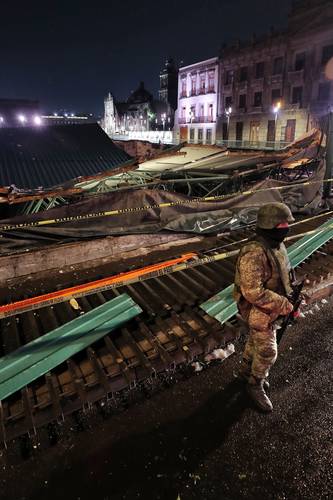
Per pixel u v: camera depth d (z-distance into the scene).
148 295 4.55
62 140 14.52
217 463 2.50
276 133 34.97
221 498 2.27
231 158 12.22
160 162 13.56
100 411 2.96
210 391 3.17
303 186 8.34
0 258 5.34
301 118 32.12
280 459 2.52
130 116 76.25
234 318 4.04
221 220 7.24
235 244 6.44
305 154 9.84
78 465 2.50
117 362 3.29
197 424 2.83
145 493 2.31
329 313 4.43
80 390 2.95
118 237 6.36
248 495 2.28
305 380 3.29
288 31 31.92
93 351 3.42
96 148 14.12
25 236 5.67
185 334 3.74
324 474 2.41
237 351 3.72
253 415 2.90
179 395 3.13
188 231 6.91
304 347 3.77
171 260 5.75
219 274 5.14
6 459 2.54
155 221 6.68
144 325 3.84
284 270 2.59
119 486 2.35
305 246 5.70
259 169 9.19
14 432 2.63
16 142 13.59
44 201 8.98
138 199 6.50
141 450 2.61
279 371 3.41
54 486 2.36
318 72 30.09
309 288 4.61
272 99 35.09
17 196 7.55
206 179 8.41
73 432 2.76
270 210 2.45
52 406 2.82
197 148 13.28
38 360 3.21
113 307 4.05
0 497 2.29
